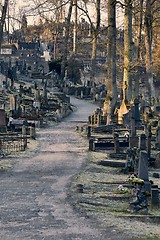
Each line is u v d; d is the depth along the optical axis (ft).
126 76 146.61
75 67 303.89
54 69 311.06
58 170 73.20
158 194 52.24
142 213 48.57
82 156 87.20
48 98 200.44
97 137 105.50
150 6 156.97
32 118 144.25
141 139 77.46
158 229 43.52
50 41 411.54
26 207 49.70
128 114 122.01
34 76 286.46
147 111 151.53
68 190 58.13
